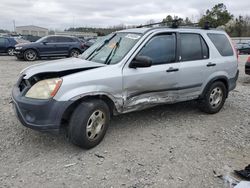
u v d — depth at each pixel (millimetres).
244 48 33531
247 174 3814
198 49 5832
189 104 6930
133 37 5141
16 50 18359
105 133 4629
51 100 4031
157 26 5566
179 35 5523
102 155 4266
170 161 4195
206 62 5875
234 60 6508
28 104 4078
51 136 4816
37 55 18562
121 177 3750
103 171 3867
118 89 4605
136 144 4672
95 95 4383
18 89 4574
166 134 5125
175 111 6395
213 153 4520
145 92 4977
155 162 4141
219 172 3967
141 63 4672
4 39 22562
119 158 4207
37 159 4105
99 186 3555
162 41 5234
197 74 5715
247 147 4836
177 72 5348
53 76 4324
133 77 4750
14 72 11914
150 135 5043
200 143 4848
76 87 4176
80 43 19953
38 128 4082
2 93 7555
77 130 4191
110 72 4531
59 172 3809
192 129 5426
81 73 4309
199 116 6164
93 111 4285
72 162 4051
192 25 6238
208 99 6094
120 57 4809
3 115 5723
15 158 4113
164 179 3746
